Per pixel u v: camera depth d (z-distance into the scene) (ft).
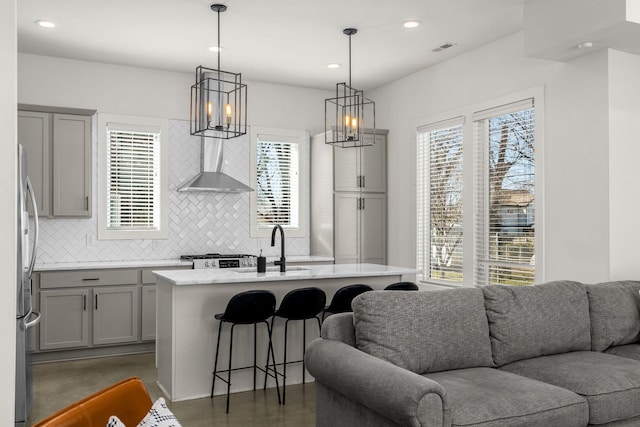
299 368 14.24
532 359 9.99
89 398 4.86
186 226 20.10
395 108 21.22
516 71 15.81
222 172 19.93
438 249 19.20
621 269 13.32
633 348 10.85
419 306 9.25
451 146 18.62
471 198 17.46
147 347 18.10
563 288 10.84
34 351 16.21
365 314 9.04
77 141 17.44
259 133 21.31
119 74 19.08
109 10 14.11
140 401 5.24
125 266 17.38
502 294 10.16
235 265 18.97
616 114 13.25
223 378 13.21
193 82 20.18
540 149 14.94
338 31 15.70
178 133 19.94
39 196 16.94
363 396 7.63
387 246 21.70
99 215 18.71
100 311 17.10
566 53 13.52
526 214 15.66
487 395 7.82
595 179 13.46
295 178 22.08
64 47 17.13
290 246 21.84
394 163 21.31
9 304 4.44
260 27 15.38
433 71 19.19
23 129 16.72
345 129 16.01
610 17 11.66
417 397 6.81
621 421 8.75
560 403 7.91
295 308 12.63
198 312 12.92
